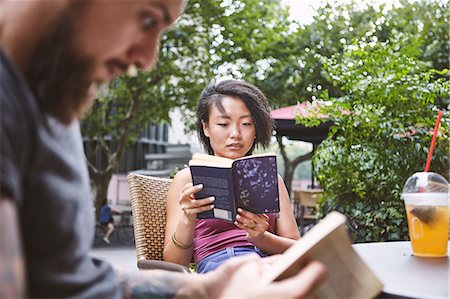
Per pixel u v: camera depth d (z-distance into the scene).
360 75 4.19
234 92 2.02
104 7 0.65
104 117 10.80
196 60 10.64
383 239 4.18
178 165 13.84
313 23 10.34
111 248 9.17
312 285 0.66
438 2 8.52
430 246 1.33
